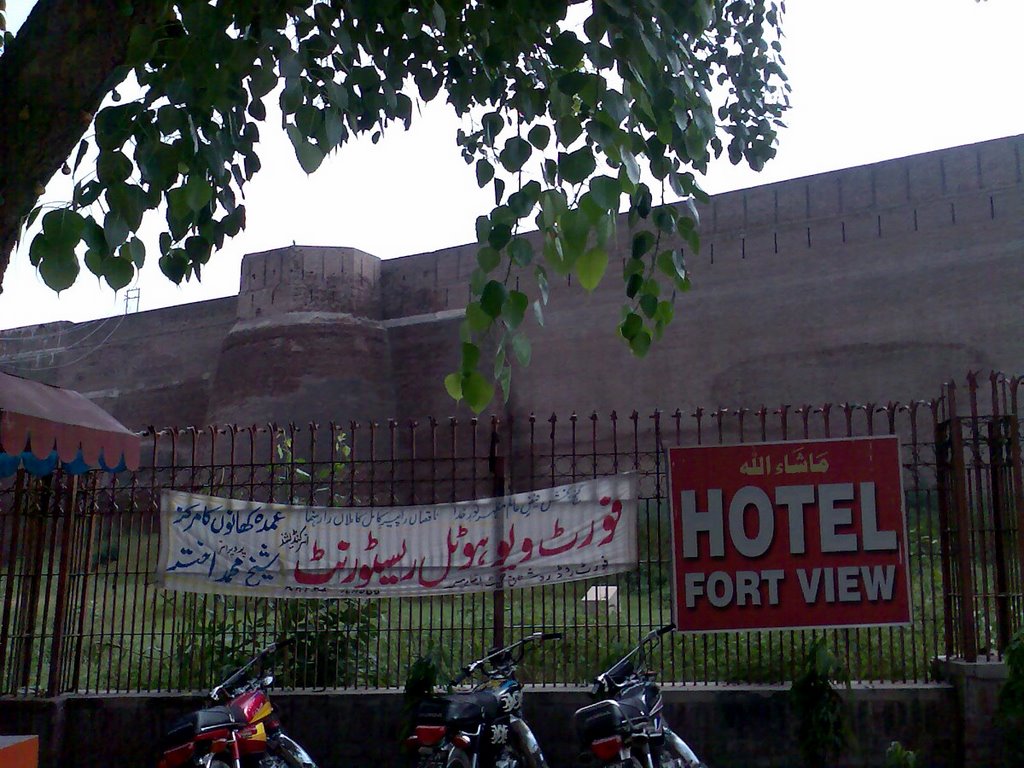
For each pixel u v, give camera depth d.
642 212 3.49
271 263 31.80
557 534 6.25
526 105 3.65
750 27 5.70
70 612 6.45
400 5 3.66
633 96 3.41
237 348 31.52
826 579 5.93
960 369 22.62
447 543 6.30
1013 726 5.40
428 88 3.91
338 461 6.60
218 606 7.02
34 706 6.07
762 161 5.69
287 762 5.50
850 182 25.22
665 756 5.16
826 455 6.02
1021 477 5.85
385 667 6.91
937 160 24.05
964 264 23.14
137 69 2.95
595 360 27.20
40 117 3.00
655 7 3.29
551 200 3.00
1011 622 5.82
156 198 2.84
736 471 6.06
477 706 4.96
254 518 6.43
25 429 5.25
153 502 6.51
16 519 6.41
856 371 24.03
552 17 3.33
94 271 2.67
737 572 5.98
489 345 28.30
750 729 5.81
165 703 6.17
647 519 6.18
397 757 6.00
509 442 6.43
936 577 7.23
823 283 24.98
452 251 30.97
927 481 7.26
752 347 25.53
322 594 6.30
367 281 31.92
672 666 6.09
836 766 5.75
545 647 6.77
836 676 5.70
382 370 30.91
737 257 26.41
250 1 3.16
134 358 35.41
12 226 3.03
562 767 5.88
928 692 5.76
